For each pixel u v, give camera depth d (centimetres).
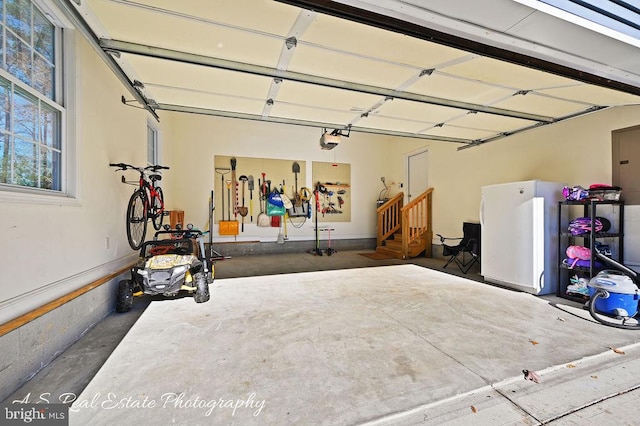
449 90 336
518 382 187
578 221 360
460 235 629
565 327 273
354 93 345
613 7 194
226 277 489
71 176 252
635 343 239
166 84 331
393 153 869
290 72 302
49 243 216
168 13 214
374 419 154
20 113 205
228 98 369
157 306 336
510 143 515
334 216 834
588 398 171
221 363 210
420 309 325
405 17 184
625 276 296
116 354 223
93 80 285
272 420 153
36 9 220
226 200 739
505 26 193
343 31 231
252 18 217
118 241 345
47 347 208
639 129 345
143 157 442
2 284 174
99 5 206
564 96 336
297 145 799
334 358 217
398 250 724
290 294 386
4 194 175
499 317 300
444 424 151
